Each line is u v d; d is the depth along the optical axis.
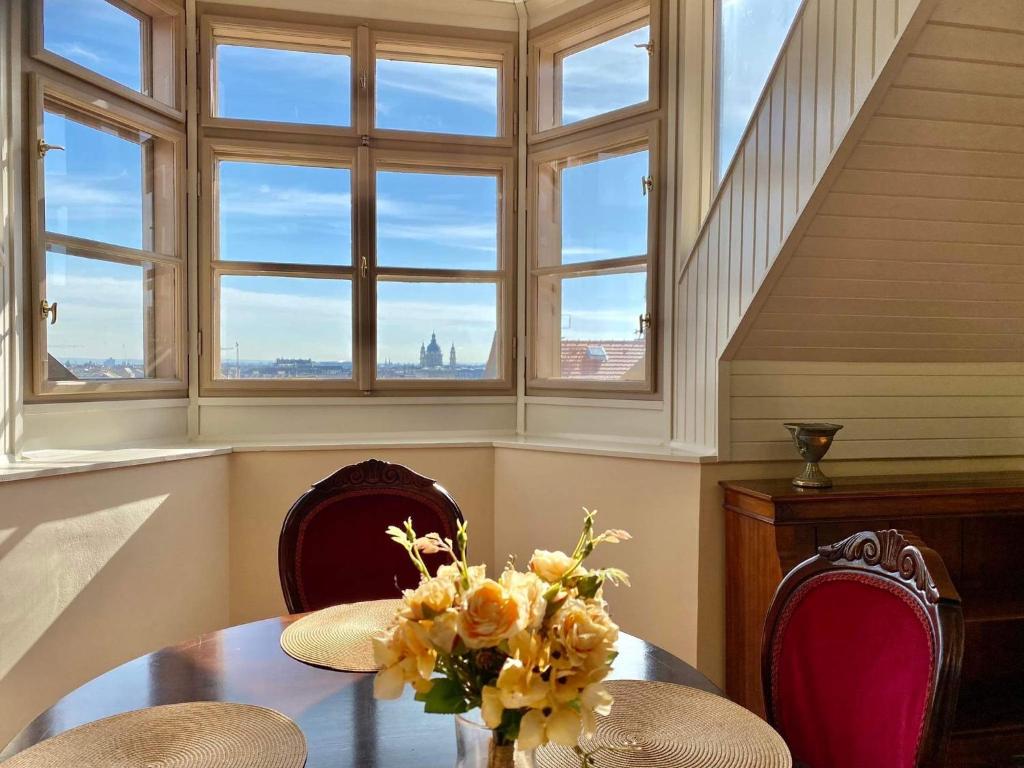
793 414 2.54
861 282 2.28
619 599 2.67
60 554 2.07
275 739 1.07
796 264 2.17
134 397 2.66
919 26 1.68
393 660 0.82
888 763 1.17
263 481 2.76
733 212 2.37
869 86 1.79
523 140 3.11
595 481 2.70
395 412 3.08
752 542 2.33
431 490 1.99
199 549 2.58
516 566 2.92
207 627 2.63
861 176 1.97
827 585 1.37
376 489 1.98
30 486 1.98
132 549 2.29
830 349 2.51
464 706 0.80
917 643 1.18
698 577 2.48
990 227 2.18
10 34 2.18
